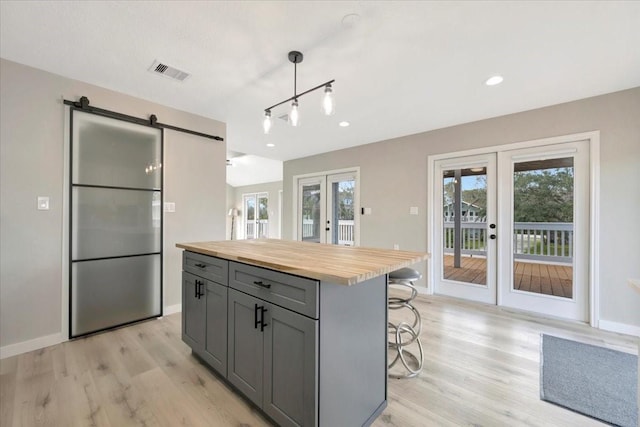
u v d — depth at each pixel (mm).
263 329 1486
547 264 3137
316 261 1455
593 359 2178
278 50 2090
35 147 2332
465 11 1677
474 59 2184
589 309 2852
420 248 4055
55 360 2146
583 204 2898
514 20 1747
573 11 1663
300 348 1287
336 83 2582
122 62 2268
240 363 1646
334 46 2035
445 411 1627
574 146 2943
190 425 1505
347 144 4758
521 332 2674
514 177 3338
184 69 2367
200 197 3439
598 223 2779
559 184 3057
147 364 2096
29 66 2309
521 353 2279
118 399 1701
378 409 1593
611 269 2721
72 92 2518
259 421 1537
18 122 2260
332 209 5332
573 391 1798
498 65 2266
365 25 1808
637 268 2609
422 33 1881
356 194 4832
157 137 3066
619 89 2668
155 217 3051
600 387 1837
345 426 1370
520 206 3303
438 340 2518
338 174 5191
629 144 2643
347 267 1292
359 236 4754
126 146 2838
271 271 1445
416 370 2029
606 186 2746
